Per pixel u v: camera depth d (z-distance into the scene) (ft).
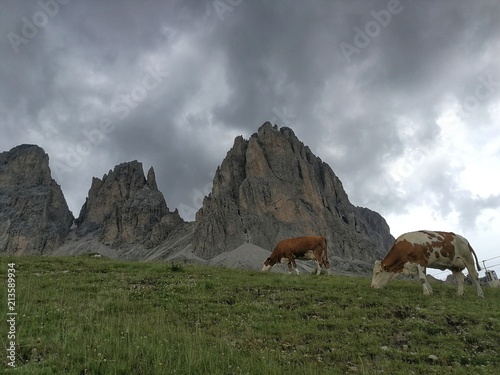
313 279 72.18
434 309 51.90
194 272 75.00
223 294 56.85
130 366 30.78
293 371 33.09
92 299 49.93
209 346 36.83
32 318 39.63
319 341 40.68
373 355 38.47
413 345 41.09
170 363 31.58
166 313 46.88
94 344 33.73
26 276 63.00
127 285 60.03
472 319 48.73
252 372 32.04
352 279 77.20
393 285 68.69
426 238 64.34
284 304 53.06
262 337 41.42
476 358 38.75
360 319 46.98
